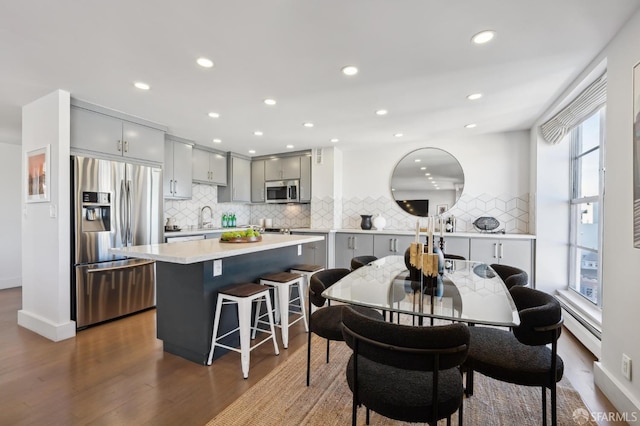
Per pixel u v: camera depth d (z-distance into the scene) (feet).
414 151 15.72
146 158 11.83
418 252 6.92
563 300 11.07
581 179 10.93
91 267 9.97
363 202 17.02
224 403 6.11
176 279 8.07
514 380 4.60
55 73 7.84
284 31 6.03
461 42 6.42
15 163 15.85
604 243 6.50
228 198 18.12
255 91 8.98
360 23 5.78
